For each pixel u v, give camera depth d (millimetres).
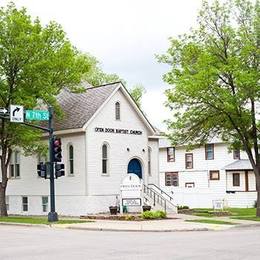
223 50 33906
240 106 32500
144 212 32156
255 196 49188
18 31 34125
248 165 55500
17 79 34812
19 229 27375
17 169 41906
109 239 21125
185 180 62156
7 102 34656
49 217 30672
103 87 38469
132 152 38594
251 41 32969
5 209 36312
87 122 35750
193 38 34906
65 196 37281
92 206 35812
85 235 23312
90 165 36000
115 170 37406
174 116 35094
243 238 20953
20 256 16031
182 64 34844
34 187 40094
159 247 17797
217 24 34125
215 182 59188
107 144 37188
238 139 35438
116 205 36906
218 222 29703
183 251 16516
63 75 36062
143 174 39281
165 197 40000
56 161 30594
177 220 31000
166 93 33812
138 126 39219
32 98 33812
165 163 64500
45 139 38844
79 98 39219
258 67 33062
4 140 35875
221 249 16953
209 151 60031
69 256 15742
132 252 16453
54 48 36094
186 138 35500
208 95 32188
